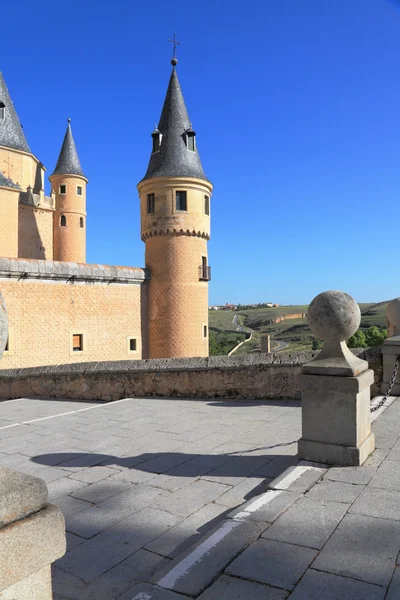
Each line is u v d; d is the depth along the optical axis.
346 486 4.06
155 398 10.73
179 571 2.81
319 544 3.05
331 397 4.71
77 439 7.20
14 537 1.71
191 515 4.07
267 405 8.98
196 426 7.54
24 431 8.11
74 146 48.84
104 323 26.25
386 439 5.50
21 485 1.82
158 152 29.34
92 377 12.05
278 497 3.86
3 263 21.92
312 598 2.48
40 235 43.09
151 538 3.67
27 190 40.81
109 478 5.19
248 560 2.88
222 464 5.46
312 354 9.42
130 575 3.16
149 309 28.70
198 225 28.67
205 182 28.97
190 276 28.52
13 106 40.03
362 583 2.60
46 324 23.72
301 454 4.84
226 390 9.98
